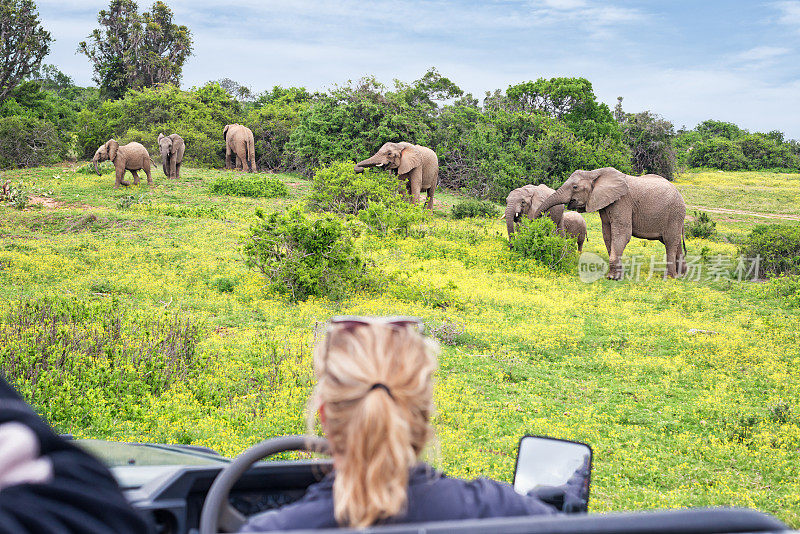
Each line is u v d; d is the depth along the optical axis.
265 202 27.45
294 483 2.10
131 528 0.85
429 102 45.53
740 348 11.42
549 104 49.75
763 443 7.26
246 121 43.00
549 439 1.94
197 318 10.64
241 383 8.04
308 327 11.17
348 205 24.98
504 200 36.03
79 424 6.31
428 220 23.45
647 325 12.83
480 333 11.66
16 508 0.76
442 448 6.43
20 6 47.59
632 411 8.27
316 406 1.32
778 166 69.44
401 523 1.26
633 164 54.69
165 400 7.22
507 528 1.21
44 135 37.81
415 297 14.00
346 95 36.22
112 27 58.88
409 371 1.22
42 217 21.44
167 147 32.22
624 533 1.28
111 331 8.82
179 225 21.41
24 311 9.32
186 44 61.41
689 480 6.32
